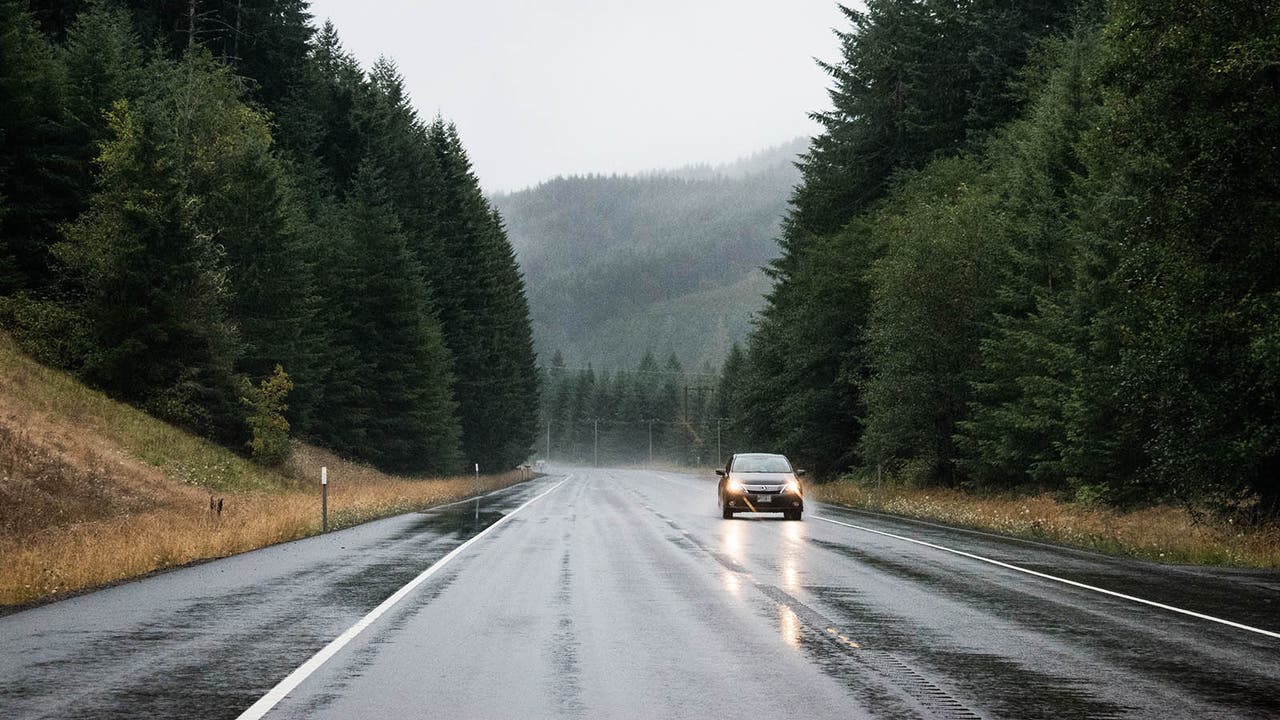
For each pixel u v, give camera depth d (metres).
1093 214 27.92
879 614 10.56
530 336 115.62
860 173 62.75
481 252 89.12
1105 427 26.59
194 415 40.22
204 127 48.53
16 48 42.91
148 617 10.10
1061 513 27.84
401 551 17.41
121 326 38.44
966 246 36.75
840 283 51.22
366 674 7.45
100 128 45.38
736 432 67.38
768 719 6.20
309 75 81.12
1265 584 13.46
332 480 46.25
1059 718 6.28
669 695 6.84
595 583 13.00
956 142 57.59
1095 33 38.34
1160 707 6.60
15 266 40.69
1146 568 15.45
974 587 12.93
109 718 6.12
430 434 63.12
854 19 64.50
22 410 30.75
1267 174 19.80
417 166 82.88
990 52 54.09
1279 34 18.47
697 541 19.67
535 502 37.53
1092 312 27.45
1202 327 20.14
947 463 39.03
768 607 10.99
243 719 6.12
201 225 46.53
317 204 70.06
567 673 7.53
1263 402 20.09
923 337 36.94
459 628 9.51
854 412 52.62
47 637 8.95
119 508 26.73
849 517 28.66
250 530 19.89
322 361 55.03
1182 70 20.09
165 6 69.06
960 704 6.62
